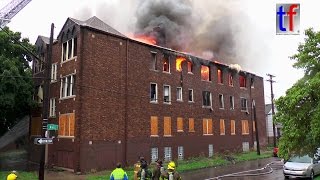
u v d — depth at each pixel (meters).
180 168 24.20
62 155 24.06
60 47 26.33
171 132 29.44
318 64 12.75
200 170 24.56
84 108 23.05
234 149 37.09
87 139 22.91
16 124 31.06
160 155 27.97
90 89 23.55
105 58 24.83
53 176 21.19
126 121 25.55
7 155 30.52
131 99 26.23
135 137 26.08
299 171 18.89
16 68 23.33
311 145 12.89
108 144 24.11
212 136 34.12
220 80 36.88
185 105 31.36
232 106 38.03
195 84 32.94
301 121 12.67
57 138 24.83
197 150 31.97
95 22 26.91
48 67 17.66
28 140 29.34
